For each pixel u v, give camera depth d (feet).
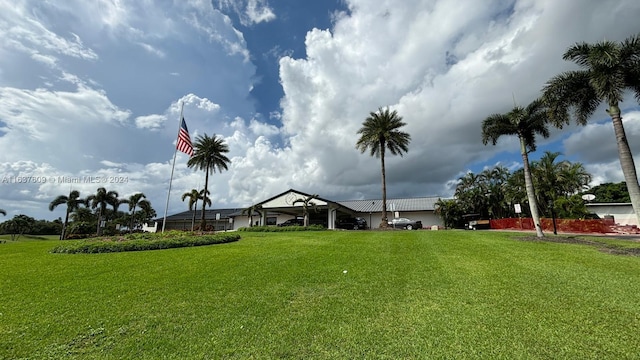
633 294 18.70
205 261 33.04
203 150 123.75
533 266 27.43
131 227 181.06
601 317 15.03
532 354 11.51
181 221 185.68
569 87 46.52
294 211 132.05
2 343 13.34
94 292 21.25
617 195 154.61
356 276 24.49
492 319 14.97
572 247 38.93
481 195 134.62
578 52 42.88
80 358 12.02
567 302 17.34
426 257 32.68
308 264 29.81
